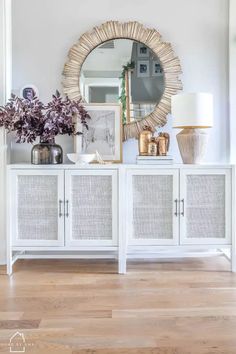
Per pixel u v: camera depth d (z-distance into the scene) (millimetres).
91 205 2543
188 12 2896
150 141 2650
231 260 2582
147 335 1675
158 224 2555
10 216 2545
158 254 2906
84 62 2881
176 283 2344
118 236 2537
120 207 2523
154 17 2885
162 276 2484
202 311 1921
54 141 2760
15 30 2859
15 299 2082
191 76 2920
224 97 2934
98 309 1951
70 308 1963
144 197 2545
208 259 2881
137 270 2615
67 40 2879
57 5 2861
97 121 2855
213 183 2549
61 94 2887
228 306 1983
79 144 2830
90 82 2885
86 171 2525
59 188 2533
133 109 2900
